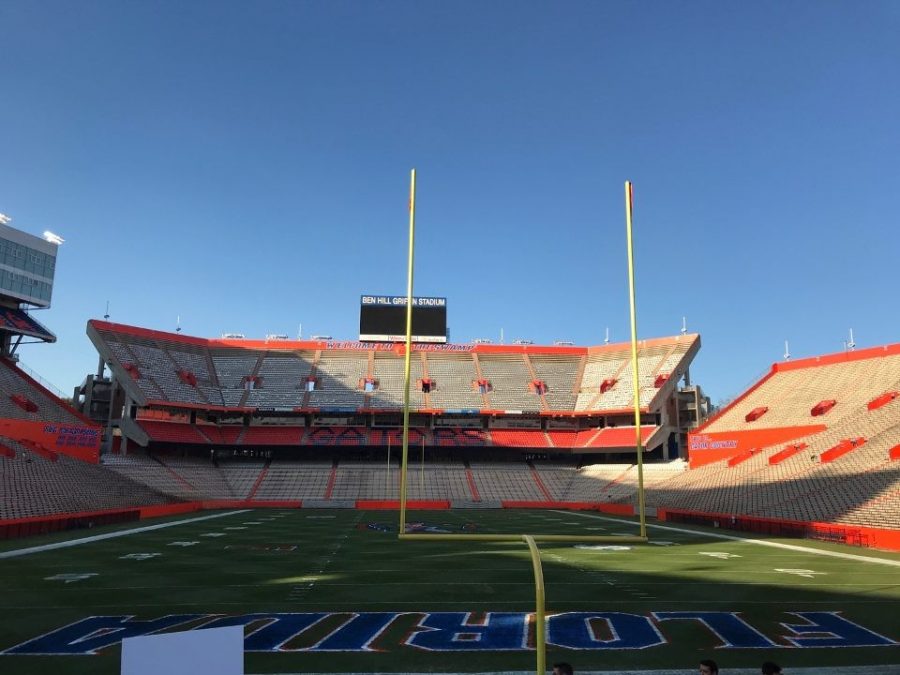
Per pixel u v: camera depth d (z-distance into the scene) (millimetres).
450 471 69438
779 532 37562
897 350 57094
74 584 21266
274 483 65562
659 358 74062
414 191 11664
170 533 37594
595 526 42625
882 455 40312
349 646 14148
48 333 59000
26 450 46812
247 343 79500
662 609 17719
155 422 66312
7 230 56969
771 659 13195
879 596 19297
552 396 75000
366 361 79000
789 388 61750
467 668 12695
